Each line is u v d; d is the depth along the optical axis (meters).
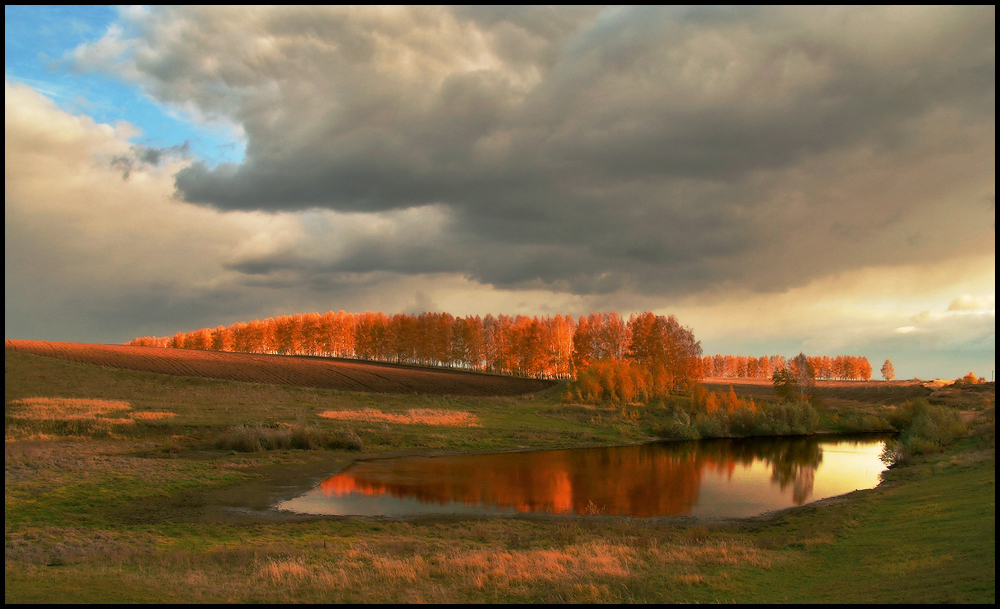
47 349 95.12
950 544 15.77
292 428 47.47
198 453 40.94
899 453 45.19
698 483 39.72
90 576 14.04
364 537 21.72
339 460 43.06
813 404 87.62
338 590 13.29
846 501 30.91
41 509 23.86
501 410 73.75
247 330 163.88
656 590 13.53
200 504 27.83
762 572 15.56
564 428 64.94
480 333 125.25
